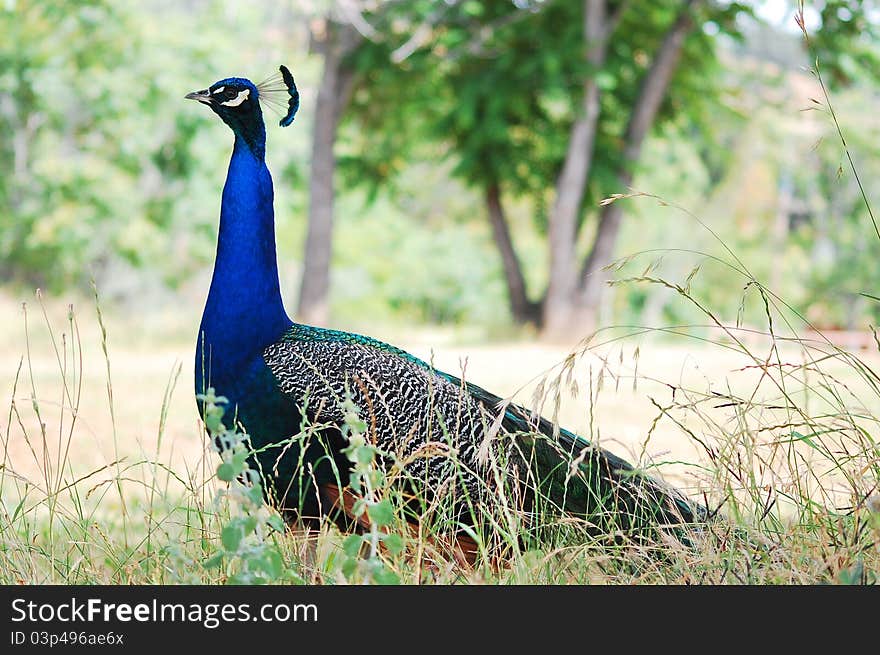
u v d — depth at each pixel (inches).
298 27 1423.5
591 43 938.1
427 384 199.5
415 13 994.1
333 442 192.9
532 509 191.2
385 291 1923.0
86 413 422.6
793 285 1958.7
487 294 1983.3
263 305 204.5
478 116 1013.2
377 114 1138.7
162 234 1236.5
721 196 2075.5
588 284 1034.7
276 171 1357.0
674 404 175.6
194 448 347.9
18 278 1295.5
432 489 188.4
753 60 1425.9
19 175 1203.2
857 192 1732.3
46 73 1140.5
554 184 1074.7
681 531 184.7
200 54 1189.1
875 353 583.5
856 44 893.8
